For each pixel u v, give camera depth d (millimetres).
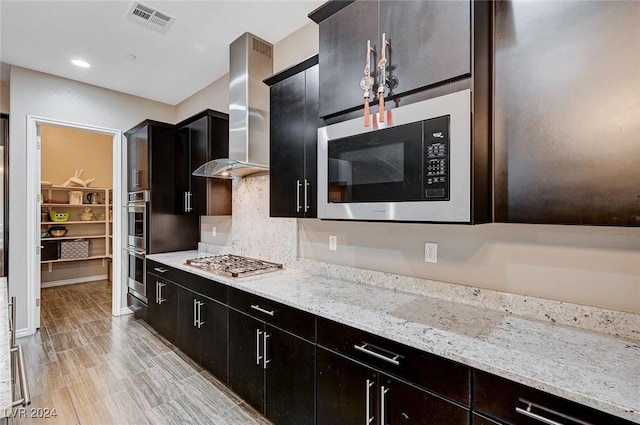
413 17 1356
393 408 1289
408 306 1631
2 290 2021
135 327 3488
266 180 2875
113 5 2221
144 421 1969
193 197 3312
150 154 3426
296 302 1708
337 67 1645
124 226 3883
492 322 1399
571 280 1355
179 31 2553
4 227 3170
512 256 1515
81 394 2236
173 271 2920
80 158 5574
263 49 2695
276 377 1839
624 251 1237
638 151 1074
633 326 1209
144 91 3775
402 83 1389
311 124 1988
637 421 791
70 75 3340
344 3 1612
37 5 2205
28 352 2861
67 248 5301
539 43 1264
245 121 2594
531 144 1284
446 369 1138
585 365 1022
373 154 1456
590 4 1160
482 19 1293
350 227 2223
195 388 2324
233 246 3287
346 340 1465
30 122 3199
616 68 1113
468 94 1185
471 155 1186
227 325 2230
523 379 963
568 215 1210
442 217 1237
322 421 1580
